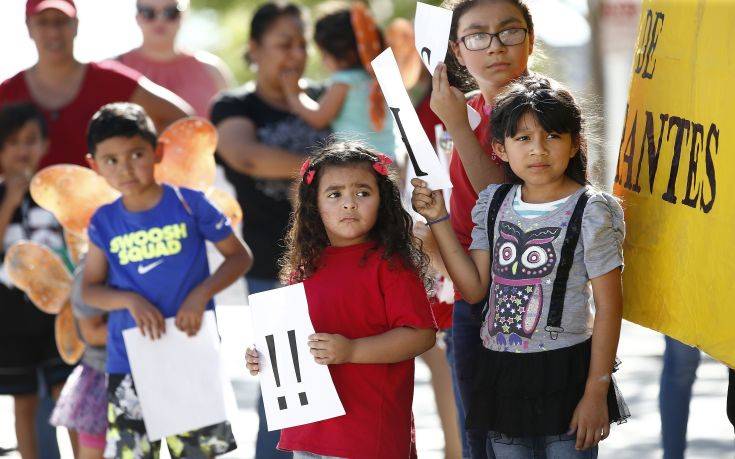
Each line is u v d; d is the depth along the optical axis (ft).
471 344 39.63
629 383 71.20
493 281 34.55
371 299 34.86
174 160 48.60
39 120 51.75
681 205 34.40
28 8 52.60
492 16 37.70
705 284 32.86
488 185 36.73
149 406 43.68
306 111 56.18
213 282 44.60
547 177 33.45
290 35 55.47
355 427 34.50
